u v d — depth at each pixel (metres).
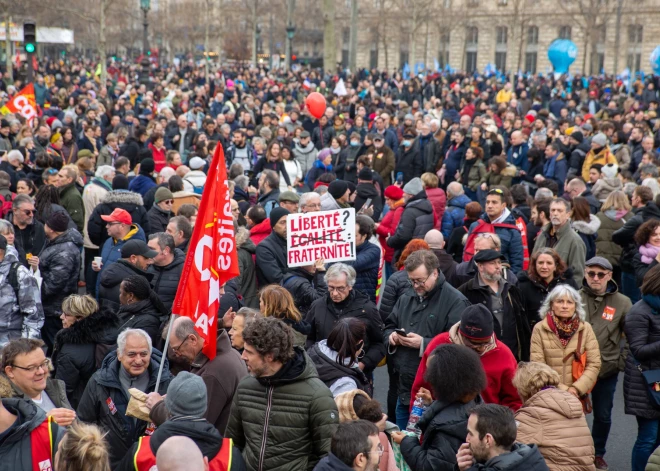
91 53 83.38
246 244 8.90
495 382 5.75
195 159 13.45
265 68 54.72
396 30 77.69
